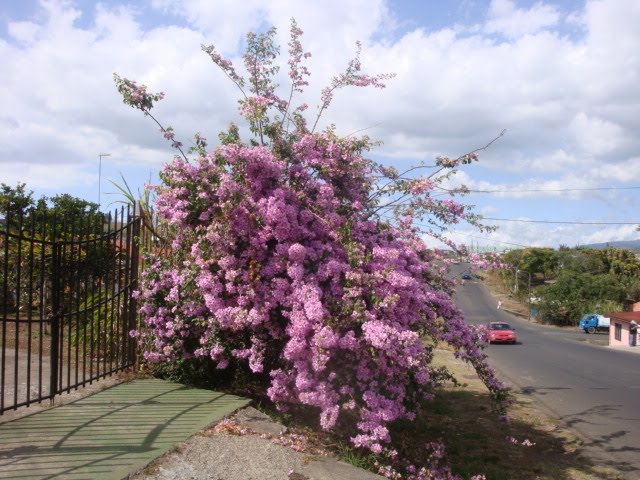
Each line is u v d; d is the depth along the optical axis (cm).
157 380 691
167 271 684
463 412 1045
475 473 704
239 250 635
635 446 898
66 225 578
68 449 439
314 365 553
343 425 616
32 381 639
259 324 627
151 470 414
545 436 941
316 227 661
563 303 5612
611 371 1969
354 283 598
